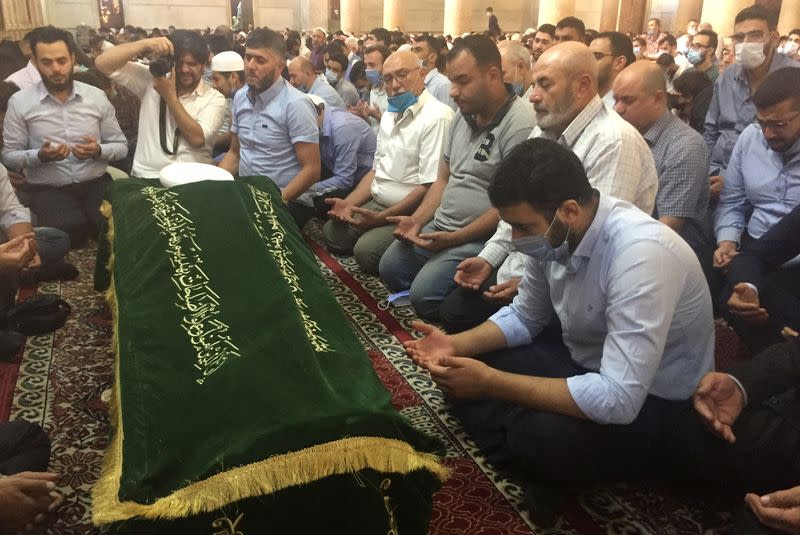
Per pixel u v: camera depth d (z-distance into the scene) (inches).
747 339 116.0
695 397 78.8
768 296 112.4
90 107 179.9
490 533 81.0
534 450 80.6
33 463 78.3
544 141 75.5
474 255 138.3
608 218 78.5
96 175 183.9
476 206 139.9
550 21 628.4
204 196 107.3
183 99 172.1
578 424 78.6
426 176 159.5
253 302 83.4
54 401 108.7
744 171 134.5
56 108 176.4
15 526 63.9
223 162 186.2
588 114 110.3
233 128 181.5
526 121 133.8
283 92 170.9
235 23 865.5
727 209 138.6
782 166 128.1
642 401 75.6
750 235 134.6
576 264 79.8
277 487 61.3
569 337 89.1
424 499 69.9
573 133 111.4
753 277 112.4
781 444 76.8
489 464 94.3
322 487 64.2
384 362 123.5
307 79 237.6
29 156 173.0
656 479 91.0
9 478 65.0
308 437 63.1
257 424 64.4
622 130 108.1
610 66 157.9
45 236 153.0
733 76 177.6
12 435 78.8
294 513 64.0
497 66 132.5
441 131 157.1
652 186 112.6
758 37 166.2
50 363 120.6
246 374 70.1
